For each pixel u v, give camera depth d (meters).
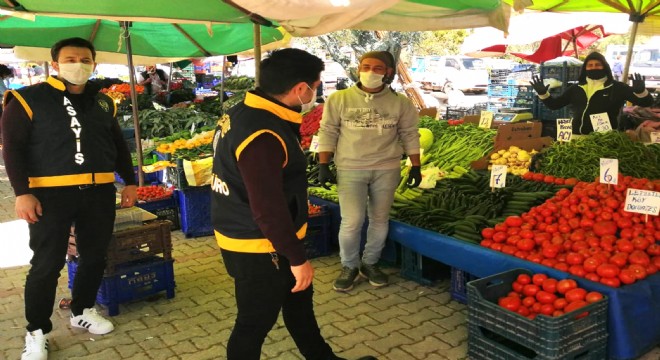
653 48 17.89
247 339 2.54
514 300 3.21
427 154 6.41
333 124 4.39
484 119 6.63
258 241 2.41
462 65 22.97
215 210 2.50
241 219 2.40
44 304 3.47
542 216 4.04
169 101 12.41
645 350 3.23
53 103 3.37
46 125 3.34
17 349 3.70
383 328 3.90
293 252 2.30
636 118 8.05
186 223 6.24
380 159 4.33
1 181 9.92
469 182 5.20
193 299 4.47
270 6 3.43
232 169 2.37
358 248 4.59
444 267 4.79
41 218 3.39
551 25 8.95
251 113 2.32
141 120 9.83
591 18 8.64
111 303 4.16
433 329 3.86
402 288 4.61
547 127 9.04
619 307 3.06
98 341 3.78
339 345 3.66
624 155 5.06
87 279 3.79
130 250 4.21
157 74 13.39
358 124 4.29
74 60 3.30
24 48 7.18
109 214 3.70
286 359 3.49
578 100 5.97
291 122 2.40
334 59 13.84
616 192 4.04
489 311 3.16
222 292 4.61
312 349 2.91
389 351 3.57
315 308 4.27
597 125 5.59
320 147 4.46
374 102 4.28
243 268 2.45
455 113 11.83
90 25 6.86
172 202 6.51
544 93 6.18
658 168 5.03
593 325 3.01
